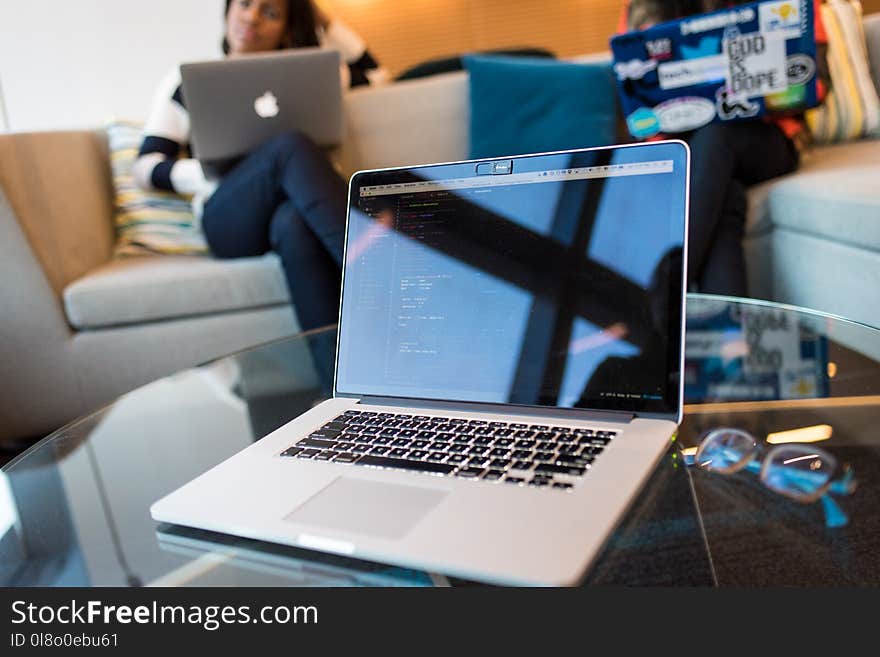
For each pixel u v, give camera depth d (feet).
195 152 6.65
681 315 2.44
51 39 11.07
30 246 6.42
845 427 2.19
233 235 6.68
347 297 3.00
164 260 7.34
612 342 2.53
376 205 3.02
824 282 5.18
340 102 6.57
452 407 2.68
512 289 2.73
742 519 1.76
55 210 6.87
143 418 2.98
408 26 17.17
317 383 3.17
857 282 4.78
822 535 1.67
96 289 6.49
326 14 9.51
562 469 2.04
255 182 6.36
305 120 6.57
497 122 7.29
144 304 6.54
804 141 6.60
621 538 1.73
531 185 2.77
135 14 11.12
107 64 11.23
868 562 1.57
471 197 2.86
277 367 3.49
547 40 17.29
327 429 2.55
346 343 2.96
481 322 2.76
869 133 7.09
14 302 6.42
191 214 7.81
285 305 6.75
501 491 1.95
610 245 2.60
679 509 1.83
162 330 6.64
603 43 17.33
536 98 7.23
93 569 1.84
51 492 2.35
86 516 2.13
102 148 8.32
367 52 9.84
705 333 3.37
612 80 7.30
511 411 2.59
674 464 2.09
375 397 2.86
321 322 6.12
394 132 7.73
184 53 11.32
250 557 1.83
